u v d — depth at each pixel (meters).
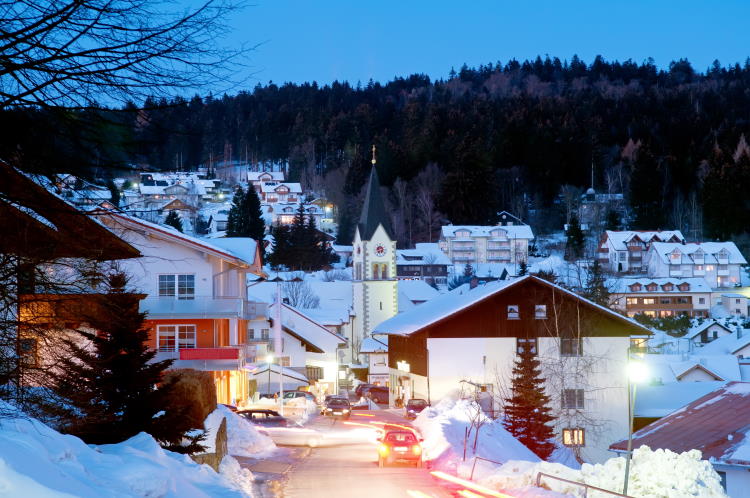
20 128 10.38
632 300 140.50
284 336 84.25
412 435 33.75
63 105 10.26
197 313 48.84
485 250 183.50
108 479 13.31
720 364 79.94
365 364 108.25
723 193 179.50
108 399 21.70
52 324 12.92
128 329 22.00
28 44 10.02
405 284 136.38
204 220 191.12
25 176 10.75
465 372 57.28
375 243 115.62
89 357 21.17
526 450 41.59
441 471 31.53
